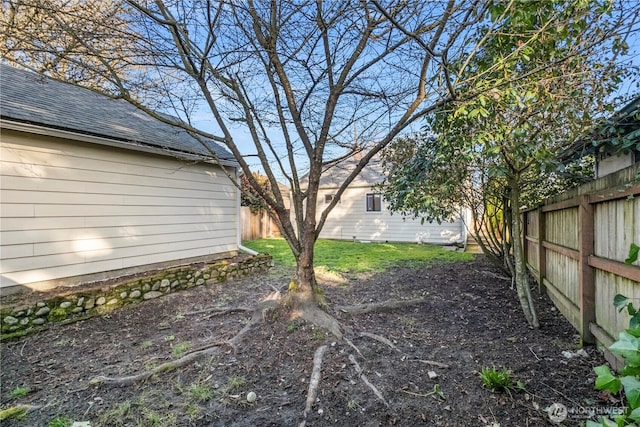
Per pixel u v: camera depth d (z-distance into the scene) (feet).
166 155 19.38
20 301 12.51
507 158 11.30
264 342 10.11
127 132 17.70
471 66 10.14
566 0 7.73
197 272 18.31
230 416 6.96
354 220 44.60
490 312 13.07
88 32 8.89
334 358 9.05
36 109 14.70
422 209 13.23
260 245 37.65
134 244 18.03
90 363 9.53
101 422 6.79
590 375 7.86
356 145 12.27
